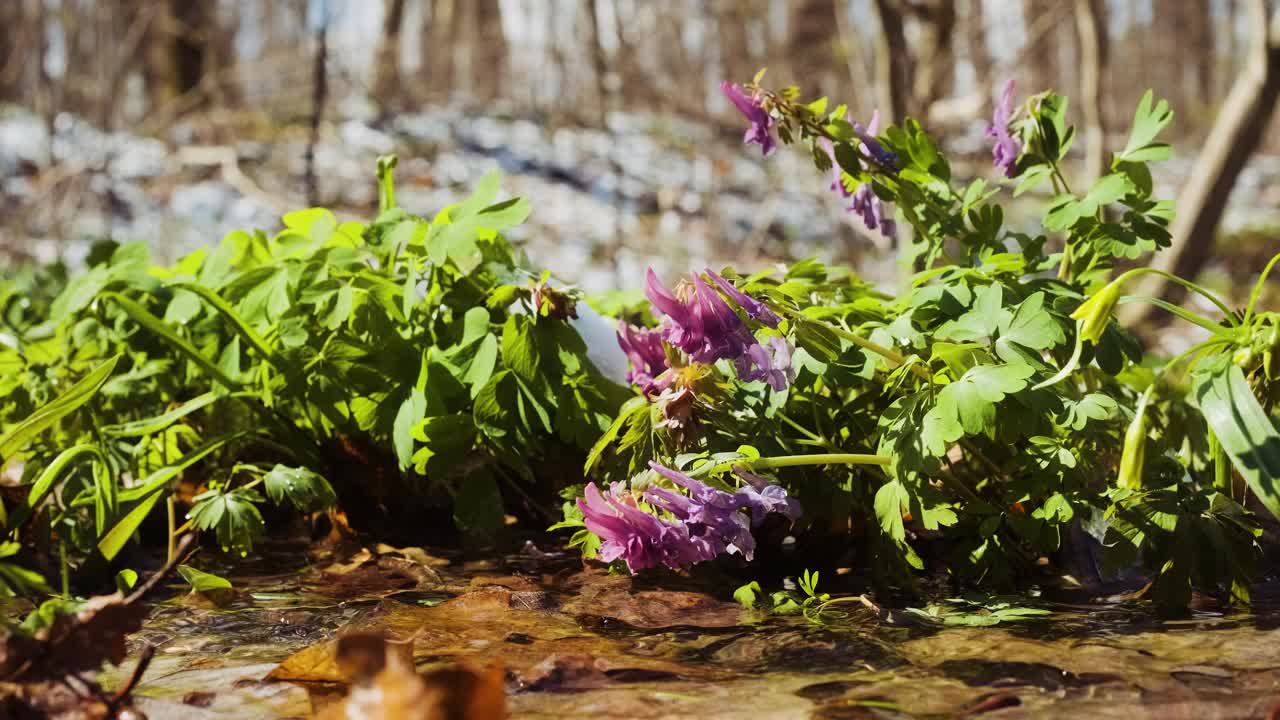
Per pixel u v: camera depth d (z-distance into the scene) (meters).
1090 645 0.52
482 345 0.61
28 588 0.57
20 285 0.79
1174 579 0.55
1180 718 0.47
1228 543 0.55
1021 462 0.58
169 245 2.07
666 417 0.56
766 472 0.58
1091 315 0.54
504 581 0.59
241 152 2.70
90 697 0.47
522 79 3.89
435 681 0.46
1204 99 5.62
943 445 0.54
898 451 0.56
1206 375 0.54
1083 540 0.61
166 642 0.54
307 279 0.63
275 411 0.66
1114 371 0.57
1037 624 0.54
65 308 0.68
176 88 3.31
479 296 0.64
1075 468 0.57
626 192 2.66
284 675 0.51
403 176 2.70
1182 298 1.58
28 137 2.55
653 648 0.53
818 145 0.61
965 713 0.48
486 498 0.62
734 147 3.28
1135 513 0.55
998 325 0.57
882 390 0.61
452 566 0.62
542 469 0.66
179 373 0.68
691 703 0.49
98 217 2.20
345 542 0.65
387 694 0.46
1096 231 0.59
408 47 4.56
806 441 0.60
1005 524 0.59
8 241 1.85
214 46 2.83
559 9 3.30
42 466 0.65
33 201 1.84
